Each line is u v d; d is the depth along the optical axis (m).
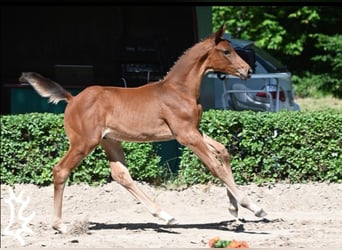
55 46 27.80
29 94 19.28
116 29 27.38
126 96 12.77
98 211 15.12
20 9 27.83
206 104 19.59
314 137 15.74
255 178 15.84
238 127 15.84
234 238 11.95
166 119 12.61
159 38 21.98
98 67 26.84
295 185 15.71
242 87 20.45
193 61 12.70
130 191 12.95
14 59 27.86
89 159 15.91
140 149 16.02
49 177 16.05
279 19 28.77
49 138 16.05
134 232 12.80
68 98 12.95
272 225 13.23
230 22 28.30
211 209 15.07
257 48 21.91
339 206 15.01
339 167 15.73
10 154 16.14
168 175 16.28
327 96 27.86
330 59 27.45
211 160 12.45
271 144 15.80
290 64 29.36
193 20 23.11
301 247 11.05
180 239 12.02
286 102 20.66
